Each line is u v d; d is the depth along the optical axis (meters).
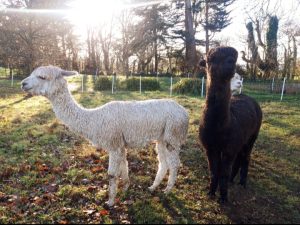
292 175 6.34
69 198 5.02
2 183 5.54
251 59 29.23
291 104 14.55
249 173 6.37
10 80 25.78
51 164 6.36
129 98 15.19
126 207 4.84
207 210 4.85
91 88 20.33
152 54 37.56
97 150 7.20
